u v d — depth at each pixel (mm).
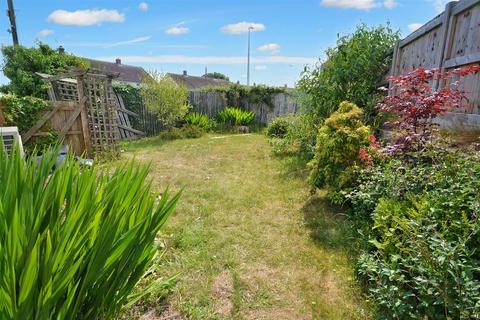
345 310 1665
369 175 2660
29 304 772
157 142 7578
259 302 1738
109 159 5363
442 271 1408
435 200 1806
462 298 1291
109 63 21891
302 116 5828
